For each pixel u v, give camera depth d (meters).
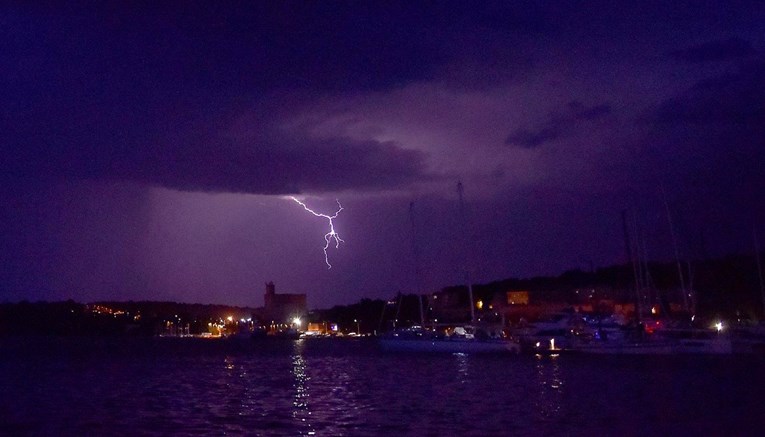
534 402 53.50
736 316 133.25
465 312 168.00
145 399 58.50
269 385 70.31
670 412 47.84
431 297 144.38
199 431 42.12
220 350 171.12
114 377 82.75
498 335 116.38
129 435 41.12
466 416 46.53
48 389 68.12
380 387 66.19
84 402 56.84
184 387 69.06
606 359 98.56
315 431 41.56
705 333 103.81
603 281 167.12
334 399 57.09
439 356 111.50
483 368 87.06
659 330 106.31
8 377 83.50
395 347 119.81
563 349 111.69
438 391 61.91
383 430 41.50
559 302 168.62
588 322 119.31
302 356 132.12
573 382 68.12
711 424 42.88
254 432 41.53
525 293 170.12
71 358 131.50
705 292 137.75
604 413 47.50
